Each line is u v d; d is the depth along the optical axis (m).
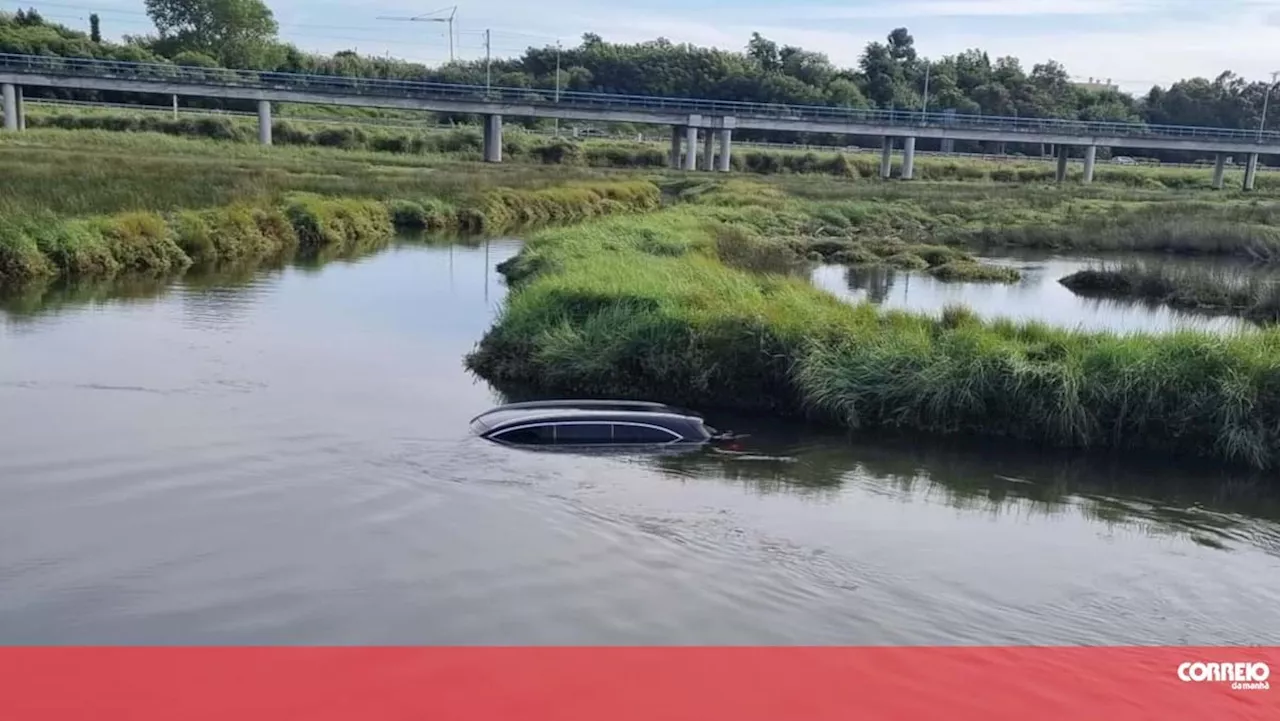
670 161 89.75
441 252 34.22
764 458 13.64
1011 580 9.92
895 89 143.00
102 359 17.00
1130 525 11.81
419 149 88.12
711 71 137.38
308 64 137.25
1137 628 8.99
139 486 11.20
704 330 16.70
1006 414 15.11
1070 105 149.38
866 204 53.03
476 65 141.88
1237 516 12.29
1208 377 14.85
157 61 112.50
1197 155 136.12
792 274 29.36
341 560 9.49
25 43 105.25
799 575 9.70
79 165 40.44
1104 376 15.12
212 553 9.54
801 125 82.25
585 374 16.67
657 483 12.19
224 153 63.41
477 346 19.31
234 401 14.85
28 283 23.45
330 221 35.09
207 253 28.73
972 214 54.31
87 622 8.20
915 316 18.00
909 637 8.55
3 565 9.13
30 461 11.84
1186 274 33.44
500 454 12.84
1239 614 9.41
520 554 9.79
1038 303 29.55
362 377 16.83
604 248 27.03
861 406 15.44
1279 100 148.00
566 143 92.62
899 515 11.71
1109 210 56.41
